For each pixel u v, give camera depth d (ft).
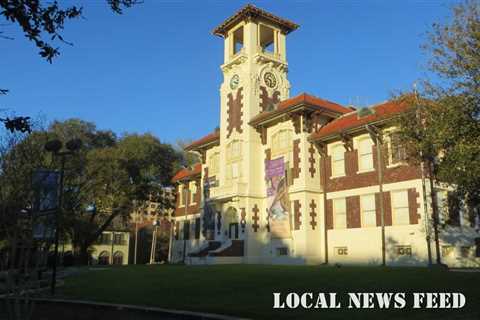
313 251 112.57
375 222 103.96
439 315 39.24
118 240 292.61
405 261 96.48
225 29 149.07
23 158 54.70
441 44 55.72
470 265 95.66
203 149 159.02
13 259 39.55
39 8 22.47
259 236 126.11
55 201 44.75
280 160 122.93
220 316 41.42
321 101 128.06
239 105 138.10
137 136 190.60
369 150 108.06
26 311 39.19
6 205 41.98
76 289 71.72
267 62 140.46
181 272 86.22
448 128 52.13
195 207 171.63
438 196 95.81
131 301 55.77
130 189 176.14
